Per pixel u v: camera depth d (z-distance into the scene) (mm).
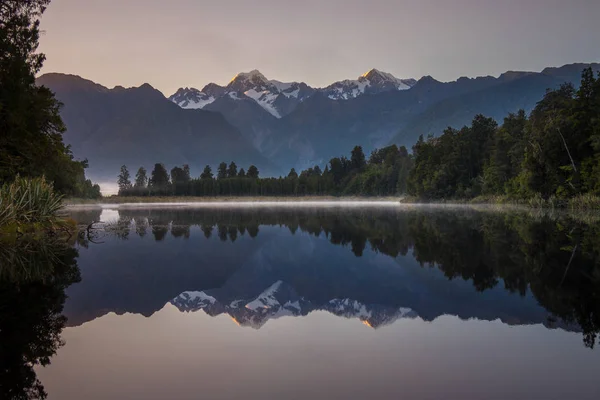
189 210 63562
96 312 8180
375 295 9344
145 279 11578
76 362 5531
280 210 60750
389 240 19953
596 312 7609
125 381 4910
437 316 7559
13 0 25375
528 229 23922
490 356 5578
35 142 28625
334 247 17906
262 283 10977
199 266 13750
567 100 55781
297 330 6891
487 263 13086
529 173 53156
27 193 23125
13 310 8352
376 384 4754
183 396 4496
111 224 32938
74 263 14438
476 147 80188
